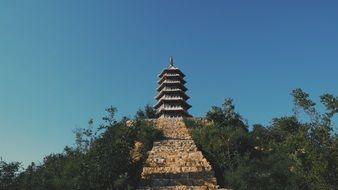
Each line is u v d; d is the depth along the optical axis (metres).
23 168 39.72
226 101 56.50
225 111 55.84
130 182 41.25
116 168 41.66
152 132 51.94
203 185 40.66
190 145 48.97
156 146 48.84
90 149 43.84
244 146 46.78
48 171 41.78
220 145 46.06
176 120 58.03
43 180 38.16
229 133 47.72
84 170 40.12
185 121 57.50
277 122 31.25
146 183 41.19
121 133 45.25
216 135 47.97
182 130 55.53
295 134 29.11
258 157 46.38
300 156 29.14
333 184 26.59
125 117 50.09
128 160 43.84
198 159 45.00
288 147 30.23
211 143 47.25
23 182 37.75
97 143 43.31
